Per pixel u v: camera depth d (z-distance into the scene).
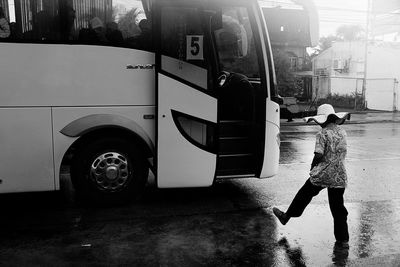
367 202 7.11
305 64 40.47
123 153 6.40
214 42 6.77
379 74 33.41
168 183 6.42
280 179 8.59
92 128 6.14
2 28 5.87
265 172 6.88
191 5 6.29
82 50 6.07
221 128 6.92
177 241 5.22
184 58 6.32
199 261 4.67
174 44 6.29
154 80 6.31
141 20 6.21
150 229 5.62
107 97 6.18
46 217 6.06
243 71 7.45
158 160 6.33
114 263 4.59
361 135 17.00
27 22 5.93
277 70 30.17
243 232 5.56
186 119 6.46
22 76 5.95
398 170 9.77
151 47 6.27
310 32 6.39
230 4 6.51
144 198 7.03
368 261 4.73
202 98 6.41
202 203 6.82
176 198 7.07
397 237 5.50
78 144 6.32
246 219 6.09
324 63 40.53
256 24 6.71
